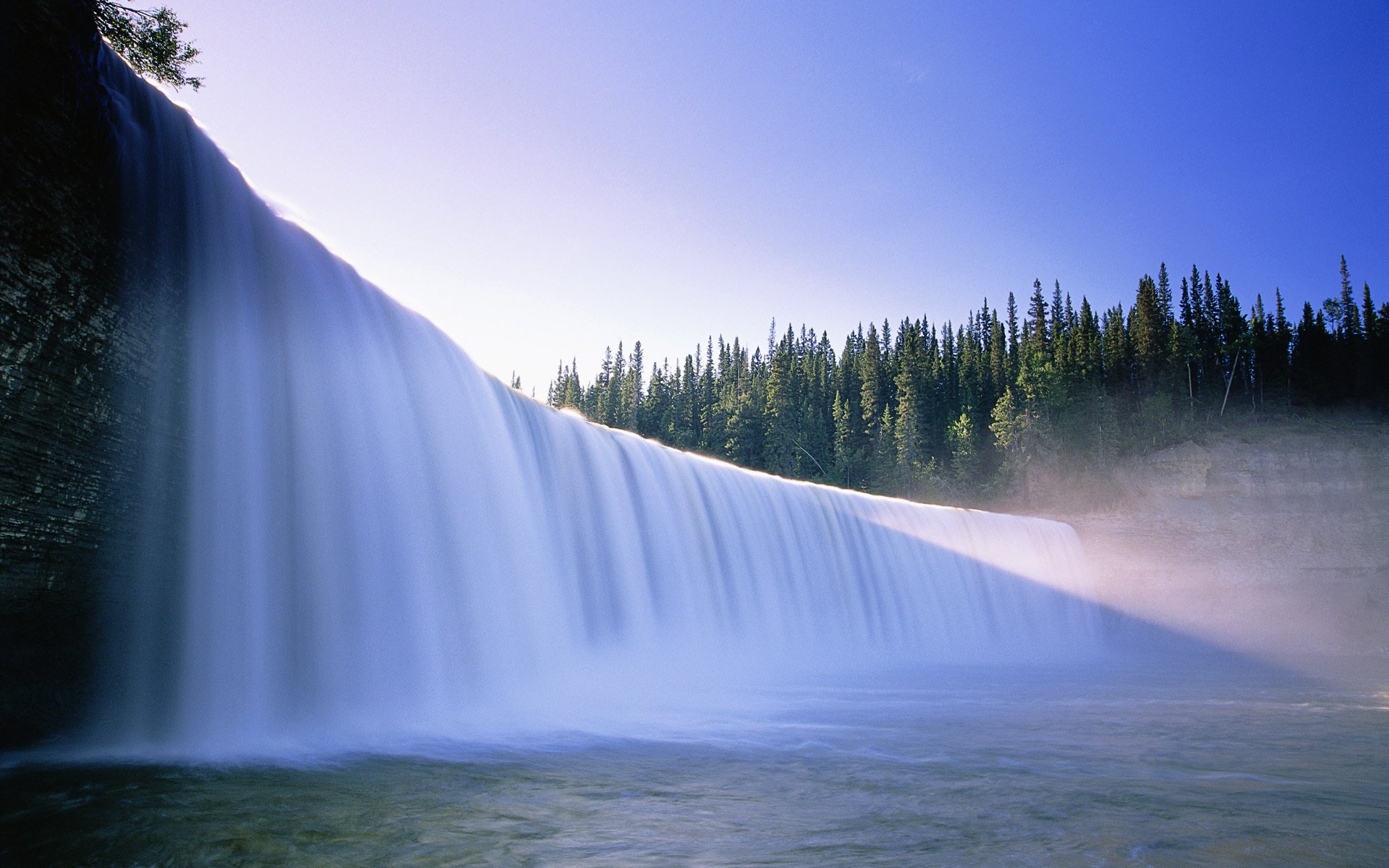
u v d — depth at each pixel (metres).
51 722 10.35
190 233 12.34
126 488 11.26
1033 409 75.62
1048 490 68.50
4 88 9.01
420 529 15.38
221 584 12.33
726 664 23.92
